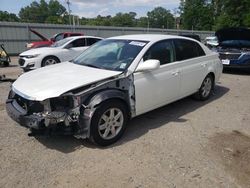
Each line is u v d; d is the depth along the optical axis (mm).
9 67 13477
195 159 3896
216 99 6902
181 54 5613
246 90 8008
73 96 3869
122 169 3621
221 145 4336
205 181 3404
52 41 18422
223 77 10047
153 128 4934
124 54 4848
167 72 5129
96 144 4168
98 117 4000
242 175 3549
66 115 3824
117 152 4047
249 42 10828
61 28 26328
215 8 72938
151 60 4539
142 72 4629
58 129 3908
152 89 4828
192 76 5879
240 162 3850
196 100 6645
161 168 3658
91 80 4094
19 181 3354
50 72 4629
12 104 4285
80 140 4391
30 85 4137
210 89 6793
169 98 5359
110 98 4117
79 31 27422
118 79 4301
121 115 4355
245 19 52969
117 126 4359
